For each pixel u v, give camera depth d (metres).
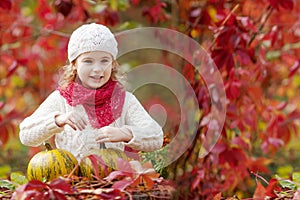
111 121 3.56
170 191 3.19
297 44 6.93
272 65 6.57
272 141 5.91
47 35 6.62
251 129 5.61
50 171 3.36
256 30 4.84
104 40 3.49
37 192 2.87
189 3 5.24
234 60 5.14
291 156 7.20
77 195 2.96
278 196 3.39
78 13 6.01
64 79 3.62
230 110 5.13
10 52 7.20
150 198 3.09
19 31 6.82
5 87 7.77
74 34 3.54
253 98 5.34
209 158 5.13
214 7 5.36
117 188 2.99
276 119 6.07
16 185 3.47
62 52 6.49
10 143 7.75
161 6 6.05
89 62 3.51
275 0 4.99
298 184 3.51
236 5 5.34
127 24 5.95
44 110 3.59
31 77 7.61
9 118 6.55
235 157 4.93
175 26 5.24
